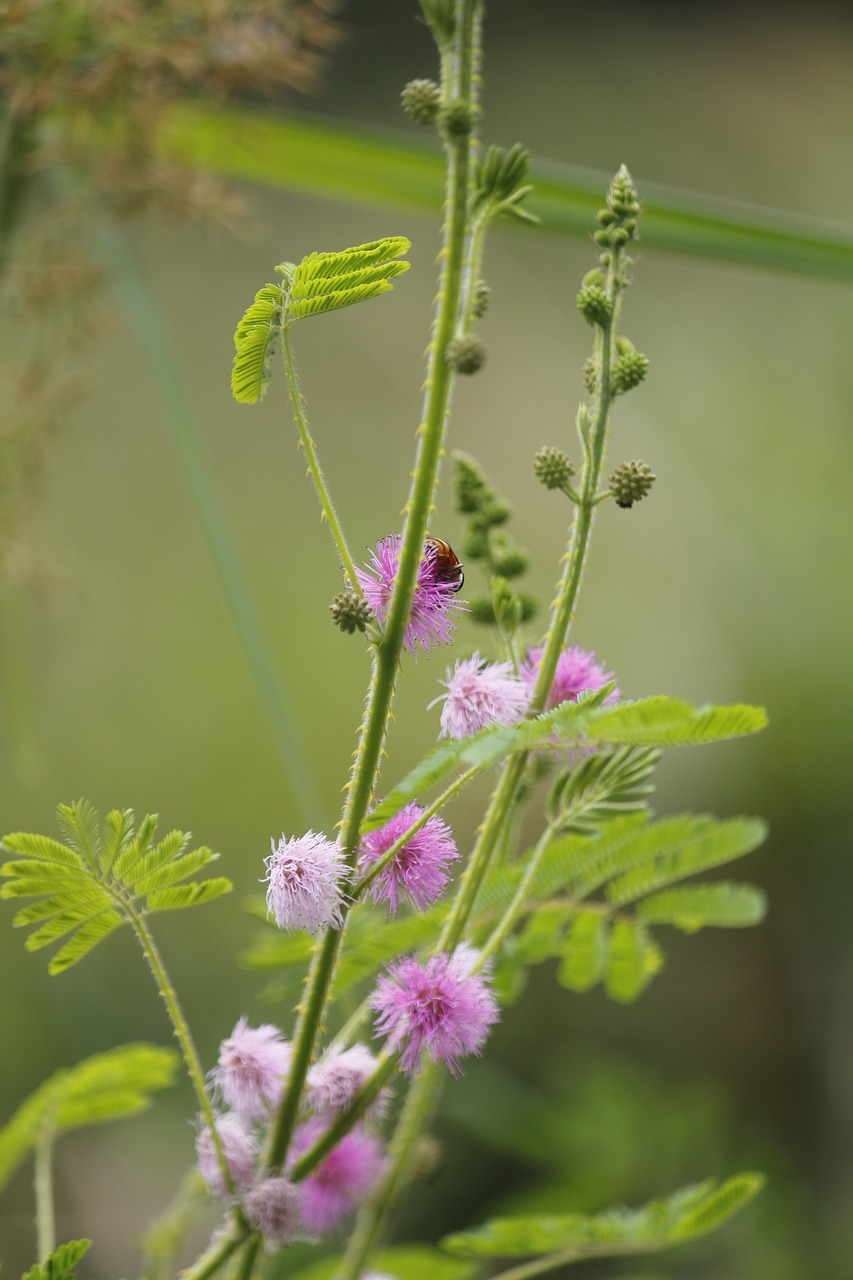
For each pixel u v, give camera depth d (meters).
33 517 0.86
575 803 0.60
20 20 0.74
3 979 1.50
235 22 0.80
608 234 0.59
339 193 0.89
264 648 0.70
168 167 0.81
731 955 1.71
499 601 0.61
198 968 1.61
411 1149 0.63
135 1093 0.66
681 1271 1.09
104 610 2.05
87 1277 1.25
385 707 0.58
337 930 0.58
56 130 0.83
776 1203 1.10
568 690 0.60
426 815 0.57
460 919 0.59
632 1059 1.60
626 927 0.65
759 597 2.10
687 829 0.65
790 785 1.83
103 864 0.58
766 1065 1.64
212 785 1.92
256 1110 0.58
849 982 1.66
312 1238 0.59
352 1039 0.61
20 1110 0.66
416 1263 0.67
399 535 0.59
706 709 0.57
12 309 0.83
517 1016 1.59
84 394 0.85
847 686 1.90
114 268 0.81
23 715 0.91
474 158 0.59
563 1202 1.05
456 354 0.57
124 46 0.76
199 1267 0.58
